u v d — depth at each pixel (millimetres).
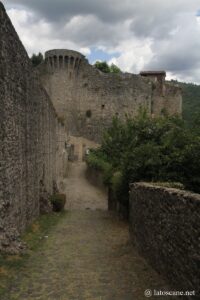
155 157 14641
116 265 9516
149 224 9500
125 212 17688
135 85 62531
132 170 15461
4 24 10102
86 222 17469
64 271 8891
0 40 9680
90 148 55750
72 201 28422
